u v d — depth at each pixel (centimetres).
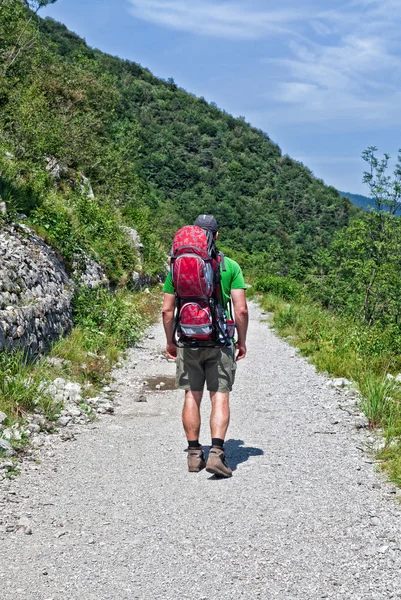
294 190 15312
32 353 770
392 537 357
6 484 444
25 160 1700
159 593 298
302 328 1345
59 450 534
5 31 2628
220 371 466
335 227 14700
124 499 421
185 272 435
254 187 14400
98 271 1395
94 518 389
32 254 968
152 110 16112
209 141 15912
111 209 2331
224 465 459
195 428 476
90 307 1098
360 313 3012
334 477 462
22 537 361
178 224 7044
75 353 850
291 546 346
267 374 892
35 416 598
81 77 3016
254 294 2464
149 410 693
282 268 8181
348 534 362
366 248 3006
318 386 802
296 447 540
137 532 368
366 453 523
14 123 1841
